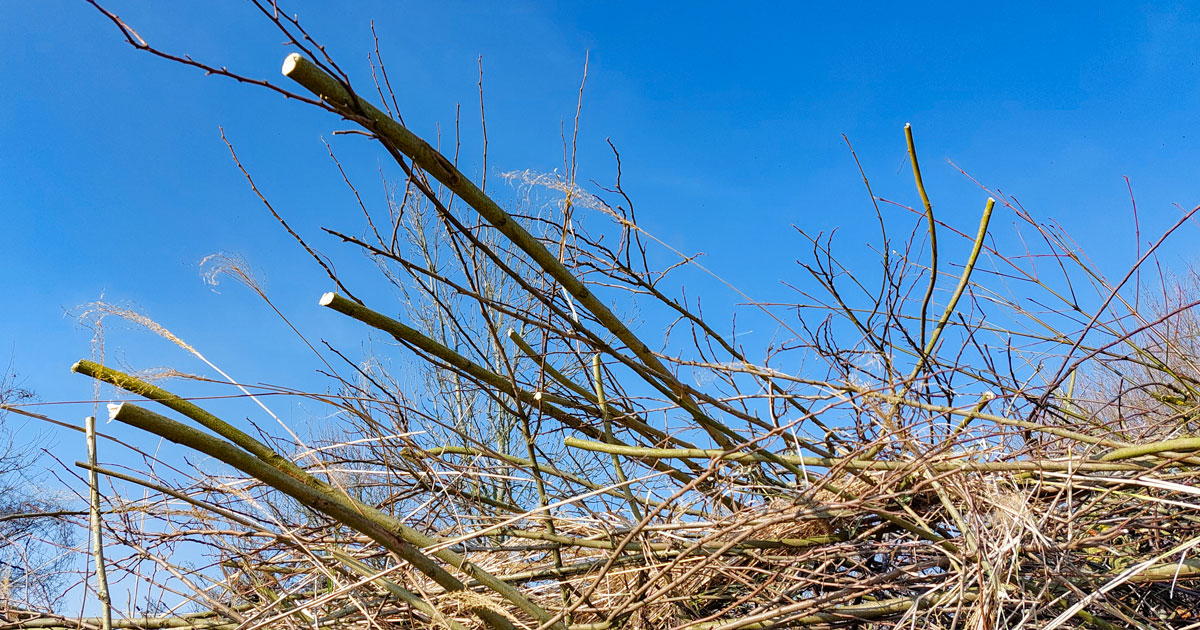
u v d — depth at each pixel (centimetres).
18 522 180
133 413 113
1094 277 208
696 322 209
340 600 195
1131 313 203
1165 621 169
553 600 197
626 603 164
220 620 198
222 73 116
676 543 179
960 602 139
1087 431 200
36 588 187
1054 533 153
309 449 189
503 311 167
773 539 182
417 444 207
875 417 176
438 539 160
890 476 161
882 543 171
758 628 166
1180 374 203
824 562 175
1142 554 170
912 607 151
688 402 181
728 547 150
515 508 216
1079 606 134
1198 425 204
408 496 204
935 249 165
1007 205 205
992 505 157
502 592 158
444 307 176
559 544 196
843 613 168
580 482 215
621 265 206
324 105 118
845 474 188
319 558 183
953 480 160
